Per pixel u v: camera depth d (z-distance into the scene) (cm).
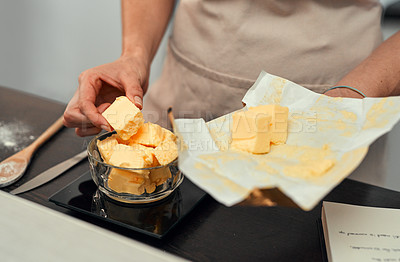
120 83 73
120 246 41
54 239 42
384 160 86
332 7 82
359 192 63
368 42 86
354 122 50
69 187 60
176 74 101
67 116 69
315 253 49
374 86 64
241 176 42
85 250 41
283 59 86
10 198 47
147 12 92
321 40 84
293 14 83
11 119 85
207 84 94
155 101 107
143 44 88
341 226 50
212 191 38
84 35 214
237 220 55
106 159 56
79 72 221
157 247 49
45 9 215
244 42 86
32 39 225
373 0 86
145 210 55
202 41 92
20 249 40
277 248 50
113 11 203
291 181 40
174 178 56
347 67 87
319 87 88
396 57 69
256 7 83
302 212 57
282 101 58
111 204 56
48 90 221
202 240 51
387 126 45
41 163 69
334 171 42
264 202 42
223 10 85
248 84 89
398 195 62
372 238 48
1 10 222
